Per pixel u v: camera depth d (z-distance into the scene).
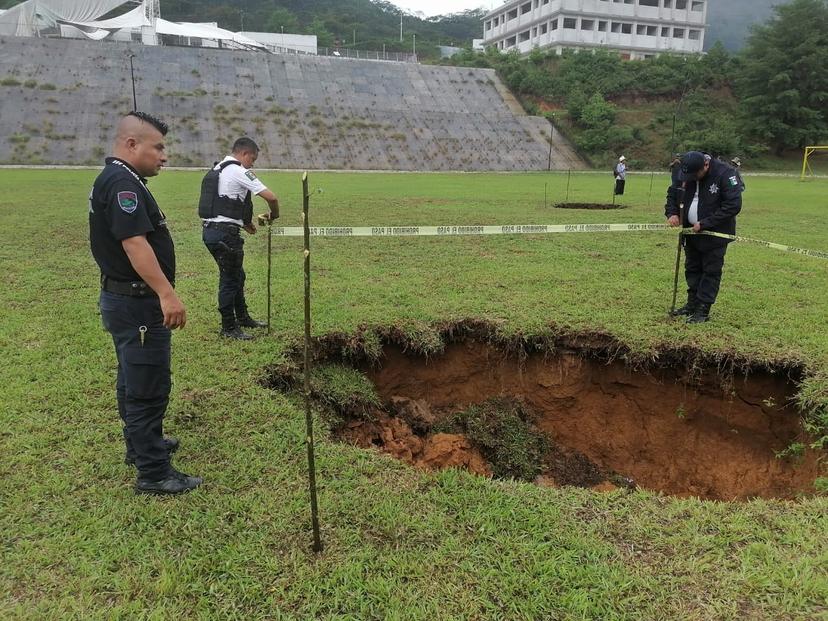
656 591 2.68
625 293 6.89
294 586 2.66
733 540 3.03
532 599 2.61
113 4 54.53
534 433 5.48
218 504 3.21
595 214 14.44
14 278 7.58
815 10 42.25
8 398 4.30
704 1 68.12
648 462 5.35
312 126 40.31
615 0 65.81
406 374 5.83
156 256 3.09
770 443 4.95
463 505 3.26
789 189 24.12
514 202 17.34
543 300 6.55
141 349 3.06
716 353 5.14
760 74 43.69
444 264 8.52
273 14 80.69
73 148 33.62
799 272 8.06
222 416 4.16
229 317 5.50
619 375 5.51
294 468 3.57
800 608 2.59
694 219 5.71
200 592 2.64
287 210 14.70
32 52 40.28
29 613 2.50
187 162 34.84
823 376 4.69
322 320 5.87
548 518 3.16
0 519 3.07
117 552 2.85
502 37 78.19
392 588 2.66
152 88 39.97
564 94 49.31
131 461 3.52
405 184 25.00
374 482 3.46
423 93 47.09
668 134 44.19
